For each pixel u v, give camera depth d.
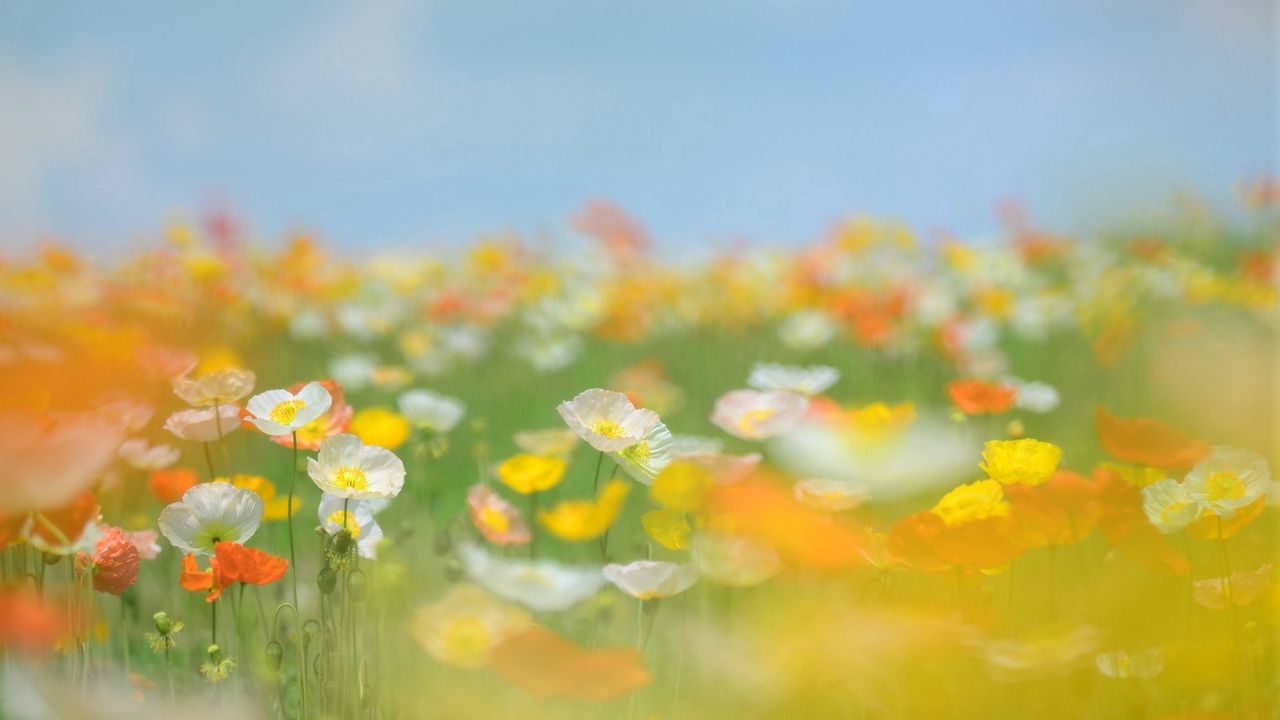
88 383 3.09
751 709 2.53
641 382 4.46
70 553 2.53
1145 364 4.65
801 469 2.64
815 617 2.51
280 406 2.71
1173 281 7.12
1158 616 2.58
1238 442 3.37
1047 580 2.63
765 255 8.09
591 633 2.69
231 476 2.80
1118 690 2.53
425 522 2.96
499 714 2.51
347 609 2.59
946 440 2.62
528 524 2.92
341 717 2.55
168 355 3.21
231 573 2.59
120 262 5.68
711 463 2.64
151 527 2.94
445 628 2.46
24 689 2.41
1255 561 2.74
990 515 2.53
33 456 2.38
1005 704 2.49
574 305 6.95
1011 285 7.82
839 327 6.21
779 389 3.22
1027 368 5.46
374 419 2.96
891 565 2.58
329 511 2.65
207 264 5.69
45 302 5.09
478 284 7.73
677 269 7.71
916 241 8.03
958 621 2.50
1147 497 2.60
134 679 2.65
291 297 6.28
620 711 2.54
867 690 2.49
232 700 2.59
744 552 2.57
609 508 2.65
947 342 5.30
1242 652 2.55
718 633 2.56
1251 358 3.82
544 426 4.30
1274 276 6.84
